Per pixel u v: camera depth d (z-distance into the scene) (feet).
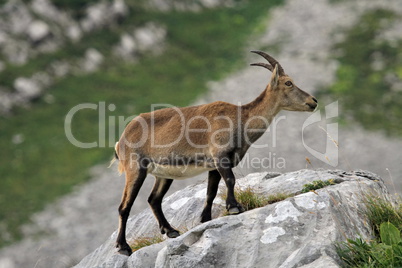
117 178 288.71
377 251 75.72
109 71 399.24
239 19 476.54
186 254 81.66
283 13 484.74
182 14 473.26
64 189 283.18
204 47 440.04
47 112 350.23
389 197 95.55
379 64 403.75
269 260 78.79
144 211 116.57
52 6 421.59
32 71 374.43
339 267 72.54
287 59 415.03
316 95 370.32
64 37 411.54
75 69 391.65
